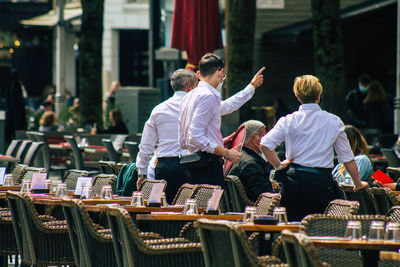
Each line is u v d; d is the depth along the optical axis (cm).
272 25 6225
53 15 7894
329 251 1174
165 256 1289
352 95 4072
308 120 1544
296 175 1538
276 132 1558
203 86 1622
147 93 4753
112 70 7700
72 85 8375
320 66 3556
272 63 6225
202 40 3162
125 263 1308
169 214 1385
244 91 1686
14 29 8381
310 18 6216
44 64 8456
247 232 1470
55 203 1623
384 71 5931
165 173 1816
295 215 1552
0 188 2050
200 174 1619
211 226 1122
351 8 5544
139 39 7762
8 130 4094
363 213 1678
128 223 1274
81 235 1447
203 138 1586
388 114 3966
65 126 4475
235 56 3847
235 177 1861
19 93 4162
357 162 1941
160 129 1828
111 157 3425
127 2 7606
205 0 3177
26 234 1602
